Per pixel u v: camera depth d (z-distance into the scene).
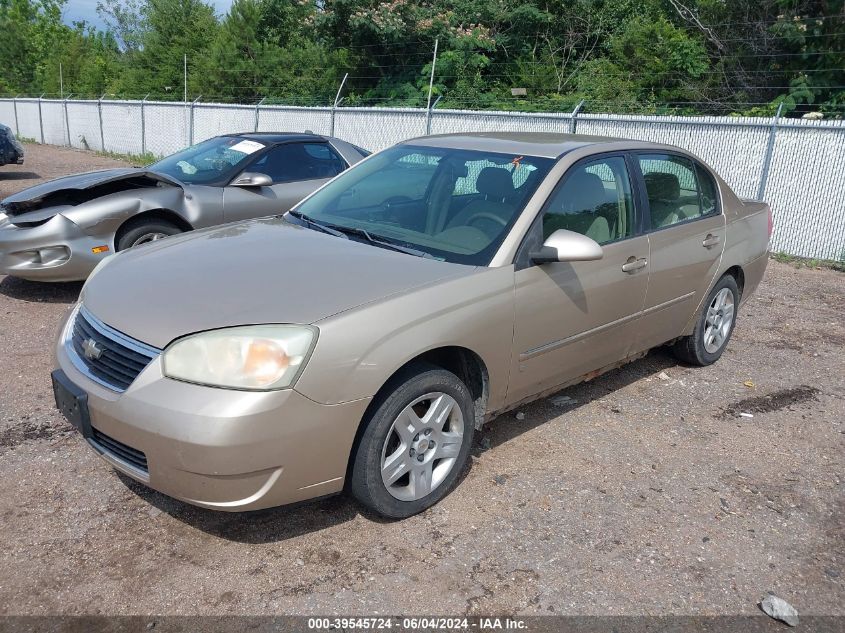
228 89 22.91
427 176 4.25
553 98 16.88
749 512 3.55
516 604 2.84
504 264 3.55
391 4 18.88
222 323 2.91
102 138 23.09
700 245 4.86
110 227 6.22
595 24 19.88
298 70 22.95
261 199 7.09
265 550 3.10
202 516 3.31
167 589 2.84
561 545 3.21
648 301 4.46
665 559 3.16
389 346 3.04
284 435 2.81
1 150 15.80
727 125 9.95
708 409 4.71
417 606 2.80
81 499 3.39
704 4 16.14
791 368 5.51
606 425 4.41
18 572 2.90
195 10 28.52
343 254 3.55
